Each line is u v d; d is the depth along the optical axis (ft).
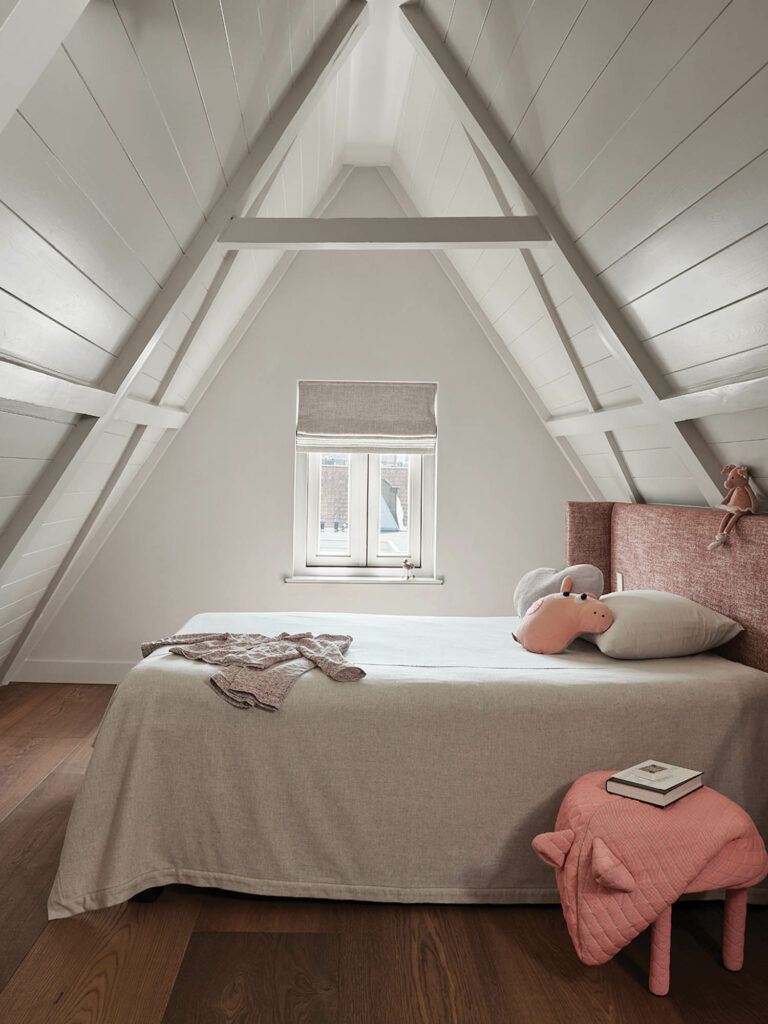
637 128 6.41
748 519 8.35
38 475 8.52
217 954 6.33
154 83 5.68
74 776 9.83
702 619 8.57
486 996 5.85
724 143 5.59
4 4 3.43
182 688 7.32
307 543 15.14
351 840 7.15
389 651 9.00
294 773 7.15
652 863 5.83
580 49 6.43
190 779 7.18
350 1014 5.62
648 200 6.93
